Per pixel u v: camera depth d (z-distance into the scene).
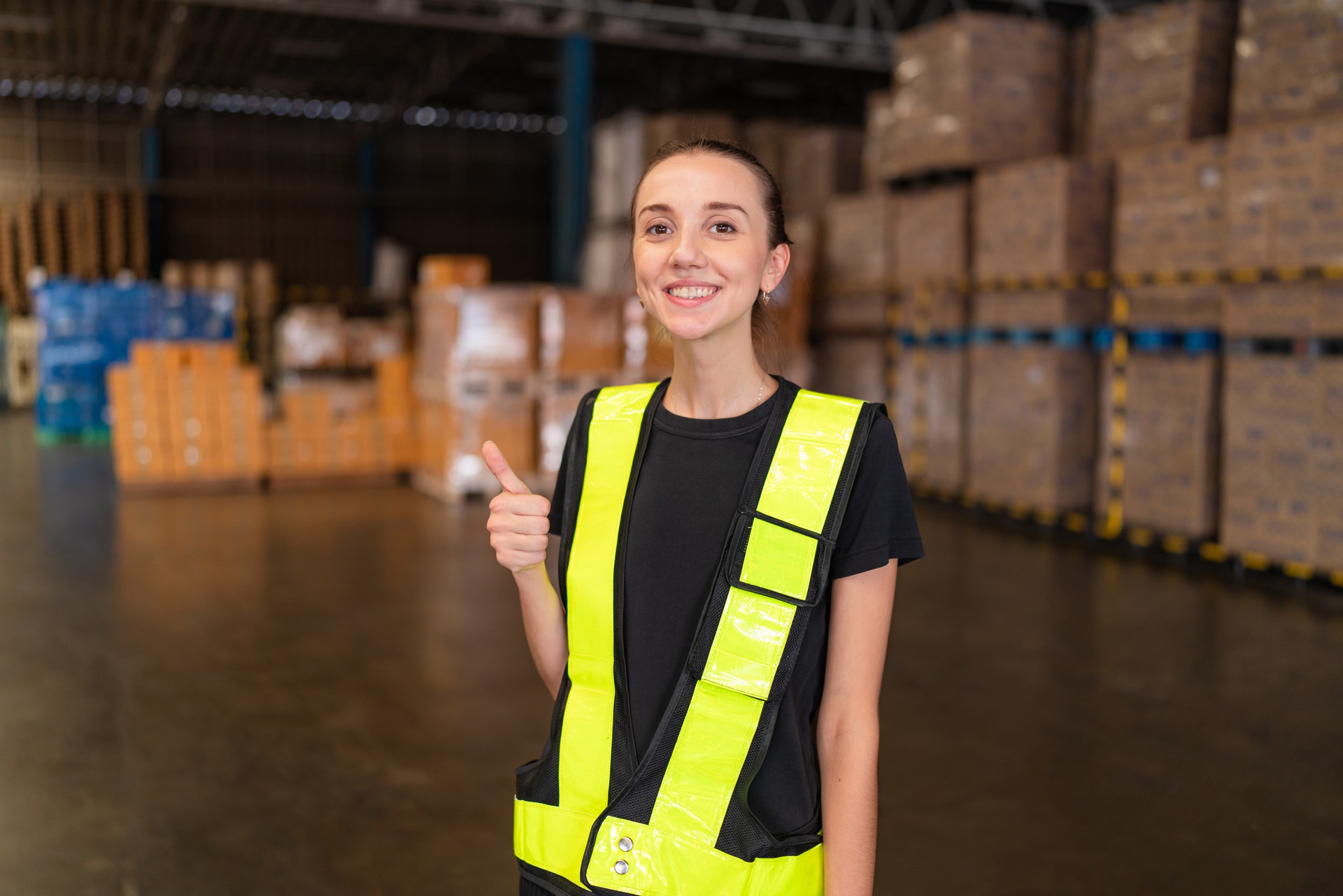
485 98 18.52
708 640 1.01
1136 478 6.41
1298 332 5.39
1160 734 3.58
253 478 8.75
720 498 1.05
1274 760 3.36
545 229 20.84
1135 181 6.23
